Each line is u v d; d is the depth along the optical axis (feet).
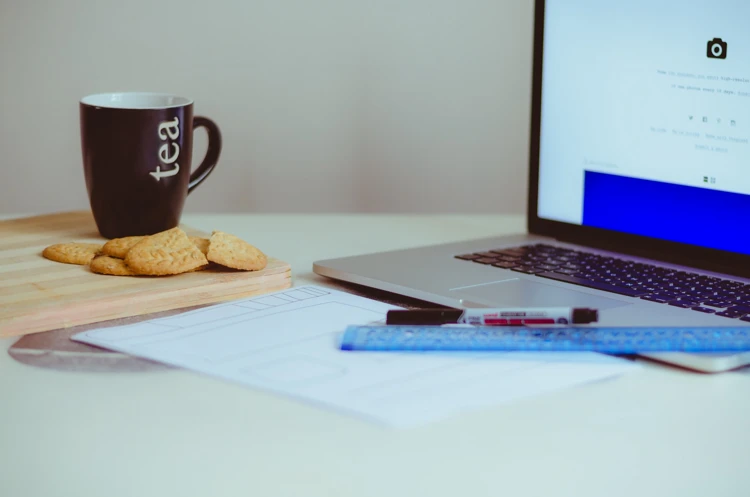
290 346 1.95
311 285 2.48
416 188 4.58
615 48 2.72
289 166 4.53
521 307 2.04
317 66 4.40
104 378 1.79
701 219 2.58
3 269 2.38
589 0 2.76
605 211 2.81
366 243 3.10
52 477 1.39
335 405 1.62
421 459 1.45
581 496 1.35
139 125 2.62
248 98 4.43
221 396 1.69
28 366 1.86
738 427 1.59
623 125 2.73
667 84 2.61
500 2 4.31
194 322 2.12
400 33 4.36
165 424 1.57
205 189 4.55
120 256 2.42
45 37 4.32
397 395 1.67
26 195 4.53
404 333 1.96
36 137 4.45
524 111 4.44
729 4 2.44
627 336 1.90
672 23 2.57
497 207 4.58
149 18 4.32
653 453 1.49
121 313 2.18
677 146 2.61
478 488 1.37
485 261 2.62
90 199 2.76
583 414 1.63
